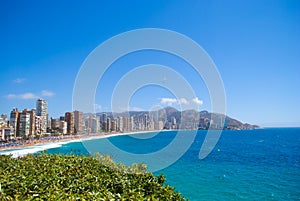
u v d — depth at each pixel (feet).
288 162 169.58
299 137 540.11
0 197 17.11
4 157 37.17
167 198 21.85
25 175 25.38
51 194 18.07
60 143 307.78
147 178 26.03
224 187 93.30
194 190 87.51
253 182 103.55
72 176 25.29
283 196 82.94
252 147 296.92
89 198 17.21
